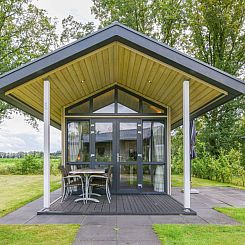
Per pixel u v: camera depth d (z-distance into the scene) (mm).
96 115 8805
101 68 7160
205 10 16938
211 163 14656
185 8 17219
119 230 4613
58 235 4316
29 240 4078
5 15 17156
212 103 7219
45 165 6066
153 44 5840
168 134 8836
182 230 4562
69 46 5781
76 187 8531
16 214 5898
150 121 8914
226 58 17547
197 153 16344
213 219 5430
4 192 9883
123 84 8797
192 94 7176
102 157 8727
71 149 8734
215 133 17062
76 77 6969
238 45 17641
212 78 5844
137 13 16734
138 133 8805
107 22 16656
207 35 17953
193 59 5863
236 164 13055
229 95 6242
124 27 5785
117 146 8758
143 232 4496
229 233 4402
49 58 5785
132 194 8594
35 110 8328
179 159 17172
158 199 7680
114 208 6320
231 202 7539
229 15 16781
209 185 12133
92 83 7980
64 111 8789
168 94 7840
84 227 4801
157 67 6453
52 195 8609
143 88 8352
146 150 8812
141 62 6555
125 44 5887
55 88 7094
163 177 8773
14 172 19203
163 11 16469
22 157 21281
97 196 8141
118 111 8859
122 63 7062
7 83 5742
